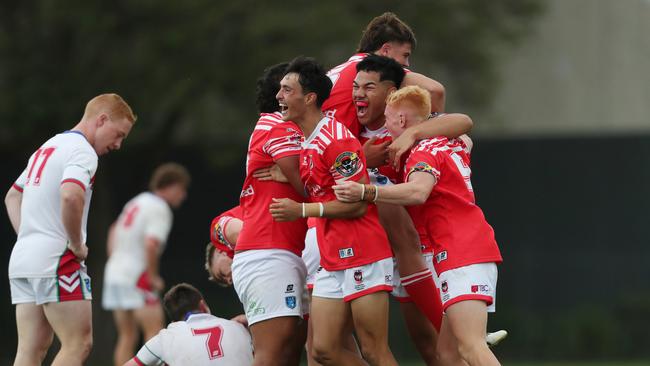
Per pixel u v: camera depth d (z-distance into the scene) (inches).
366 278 885.2
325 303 901.8
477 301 895.1
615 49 3511.3
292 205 868.0
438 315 991.0
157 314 1724.9
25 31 2773.1
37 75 2714.1
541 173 2837.1
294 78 877.8
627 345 2723.9
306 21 2669.8
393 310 2765.7
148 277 1708.9
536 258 2817.4
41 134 2760.8
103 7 2672.2
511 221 2849.4
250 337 938.1
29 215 1011.9
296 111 880.3
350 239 885.8
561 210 2815.0
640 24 3521.2
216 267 1014.4
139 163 2987.2
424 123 921.5
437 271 919.0
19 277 1007.0
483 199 2874.0
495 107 3427.7
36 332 1020.5
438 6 2901.1
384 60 941.2
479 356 876.6
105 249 2844.5
